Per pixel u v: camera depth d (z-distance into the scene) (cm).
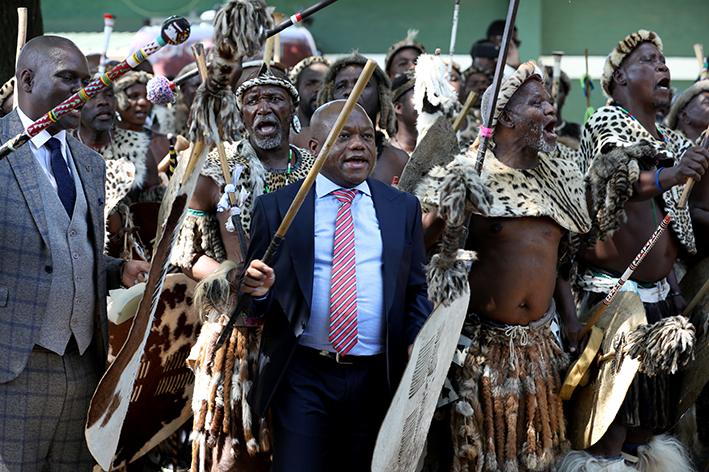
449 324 260
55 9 1226
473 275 332
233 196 304
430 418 282
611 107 386
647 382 364
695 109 520
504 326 332
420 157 341
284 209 279
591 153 384
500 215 318
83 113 423
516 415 331
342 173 280
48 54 270
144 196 434
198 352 327
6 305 266
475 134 595
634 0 1192
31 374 272
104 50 431
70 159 288
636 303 350
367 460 281
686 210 389
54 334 274
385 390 280
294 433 271
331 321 272
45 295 270
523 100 326
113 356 347
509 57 645
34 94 271
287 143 350
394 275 273
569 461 350
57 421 282
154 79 287
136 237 397
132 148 436
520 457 333
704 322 370
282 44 774
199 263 329
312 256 273
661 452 371
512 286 326
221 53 215
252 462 323
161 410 361
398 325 273
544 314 340
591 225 364
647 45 391
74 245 278
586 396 350
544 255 330
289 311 271
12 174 267
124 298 334
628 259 372
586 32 1209
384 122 439
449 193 231
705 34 1186
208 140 228
